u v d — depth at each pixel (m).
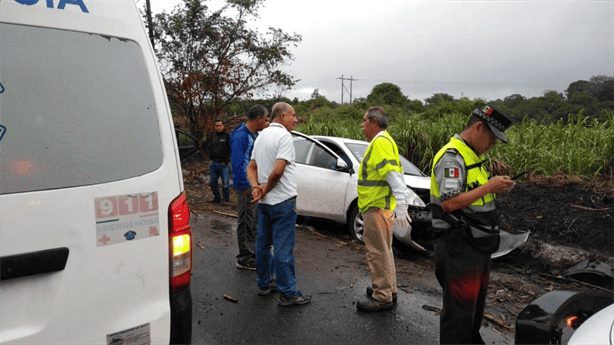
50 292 1.57
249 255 4.45
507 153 7.73
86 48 1.67
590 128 8.21
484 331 3.22
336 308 3.54
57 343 1.58
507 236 4.31
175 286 1.89
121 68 1.76
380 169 3.19
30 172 1.52
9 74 1.50
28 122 1.53
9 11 1.51
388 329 3.19
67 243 1.59
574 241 5.31
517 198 6.58
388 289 3.50
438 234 2.50
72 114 1.62
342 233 6.33
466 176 2.38
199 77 11.98
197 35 12.27
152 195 1.80
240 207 4.38
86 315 1.64
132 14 1.84
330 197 5.82
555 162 7.37
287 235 3.45
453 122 9.11
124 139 1.74
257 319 3.29
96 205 1.65
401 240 5.07
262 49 12.59
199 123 12.47
